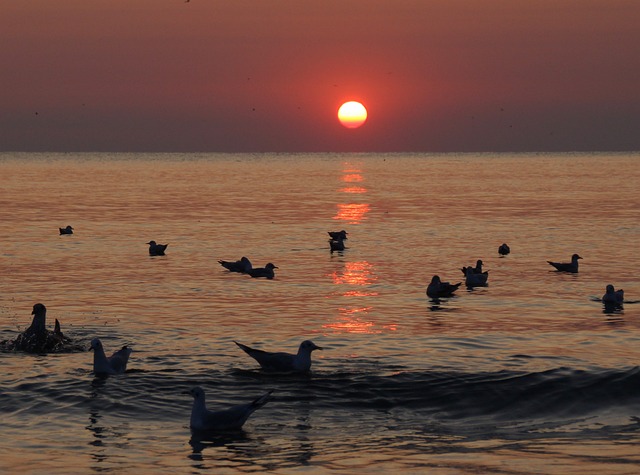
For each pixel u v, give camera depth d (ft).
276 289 291.79
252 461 126.21
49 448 130.72
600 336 211.61
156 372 168.86
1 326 218.18
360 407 150.41
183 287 293.64
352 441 135.13
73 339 201.77
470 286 302.04
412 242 443.32
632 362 179.63
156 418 144.77
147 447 131.75
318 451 130.62
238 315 240.32
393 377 164.96
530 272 338.13
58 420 142.92
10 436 135.64
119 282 303.27
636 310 252.21
